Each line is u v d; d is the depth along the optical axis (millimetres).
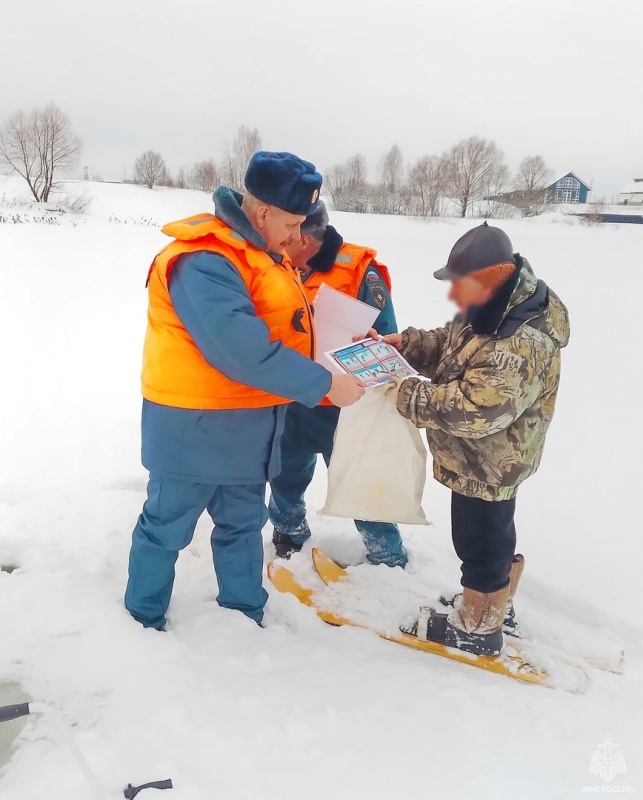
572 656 2293
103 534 2865
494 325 1857
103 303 8508
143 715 1815
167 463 2061
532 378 1854
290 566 2768
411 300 8734
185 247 1904
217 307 1827
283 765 1707
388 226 21359
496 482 1983
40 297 8633
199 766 1677
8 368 5668
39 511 3057
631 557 3008
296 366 1896
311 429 2637
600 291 10398
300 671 2092
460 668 2230
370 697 1996
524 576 2764
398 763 1741
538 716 1975
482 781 1698
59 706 1848
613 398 5375
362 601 2543
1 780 1608
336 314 2344
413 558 2916
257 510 2291
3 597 2303
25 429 4297
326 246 2469
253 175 1938
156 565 2160
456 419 1894
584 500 3594
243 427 2076
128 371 5730
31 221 18484
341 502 2373
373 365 2117
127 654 2018
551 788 1686
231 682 2004
